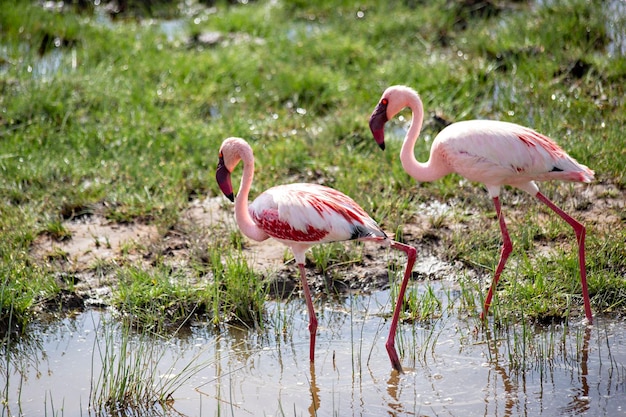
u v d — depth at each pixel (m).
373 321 10.26
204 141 14.70
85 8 23.12
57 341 10.03
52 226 12.33
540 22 18.31
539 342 9.41
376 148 14.47
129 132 15.02
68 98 16.16
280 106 16.66
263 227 9.64
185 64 18.00
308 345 9.77
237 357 9.56
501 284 10.64
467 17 20.12
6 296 10.30
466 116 15.39
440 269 11.27
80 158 14.28
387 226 12.10
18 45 19.36
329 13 21.62
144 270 11.23
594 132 14.20
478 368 9.03
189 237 12.09
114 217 12.75
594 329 9.66
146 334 10.08
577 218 11.85
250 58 18.33
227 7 23.03
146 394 8.68
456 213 12.36
